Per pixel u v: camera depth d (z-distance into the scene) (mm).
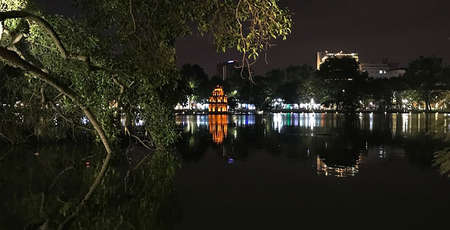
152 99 18953
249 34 9094
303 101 118125
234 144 29156
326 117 78500
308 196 13375
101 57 16078
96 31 15695
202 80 112062
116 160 19516
